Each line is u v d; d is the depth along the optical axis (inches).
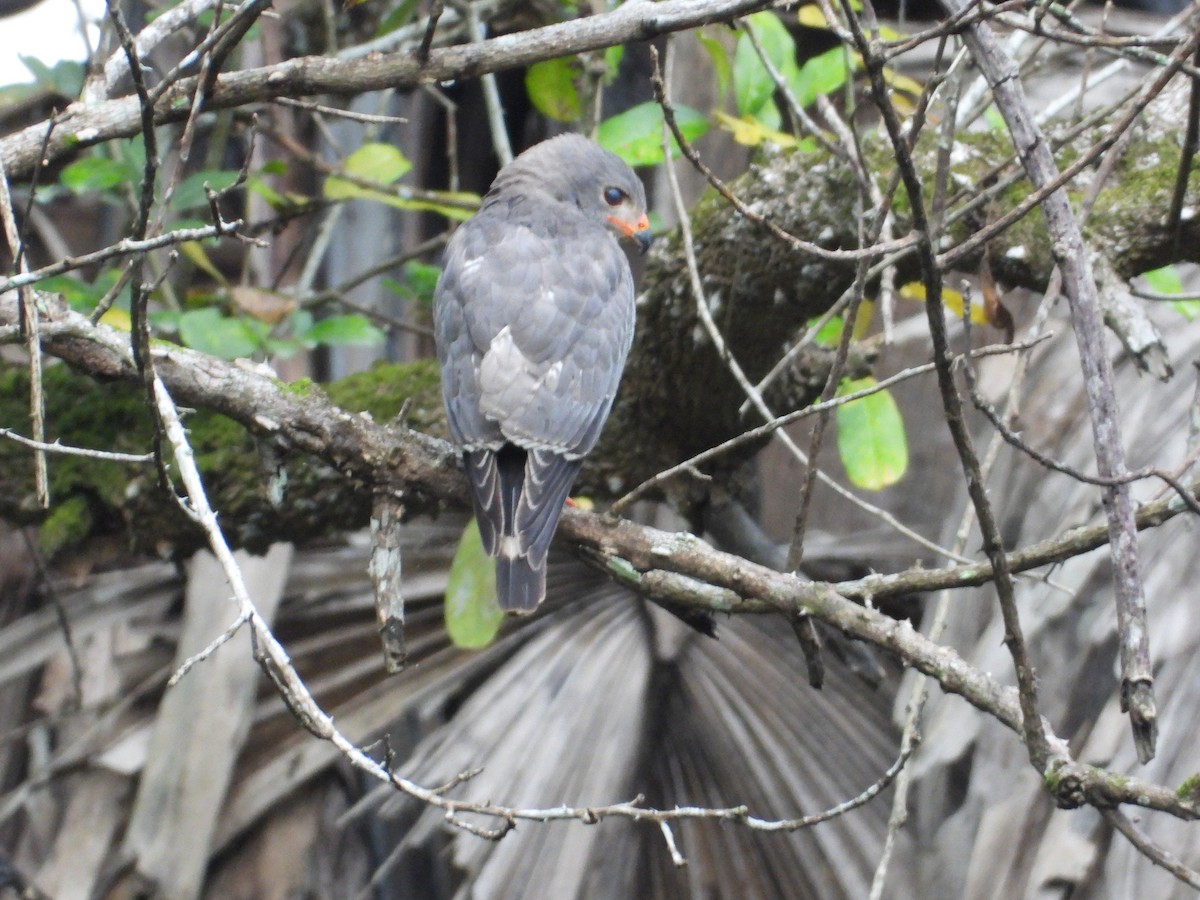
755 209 327.3
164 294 426.9
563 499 271.9
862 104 460.1
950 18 212.8
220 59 233.5
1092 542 229.1
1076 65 470.3
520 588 254.5
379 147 410.0
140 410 364.2
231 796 409.4
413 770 390.0
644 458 371.9
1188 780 194.2
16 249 223.0
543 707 397.7
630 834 395.2
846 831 382.9
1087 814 333.1
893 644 240.8
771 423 237.0
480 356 290.5
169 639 421.7
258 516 359.3
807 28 495.5
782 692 401.4
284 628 412.8
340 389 381.4
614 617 411.2
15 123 499.5
